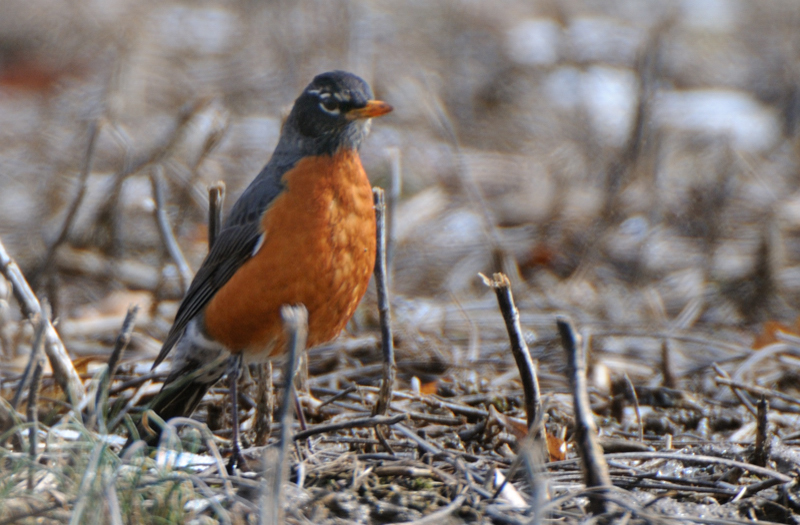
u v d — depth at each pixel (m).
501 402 8.29
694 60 20.11
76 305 11.46
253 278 7.09
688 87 19.19
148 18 21.95
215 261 7.41
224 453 7.09
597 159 15.21
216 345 7.43
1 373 8.44
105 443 5.18
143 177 13.80
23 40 20.92
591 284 12.29
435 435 7.43
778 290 11.70
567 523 5.22
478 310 11.42
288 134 7.39
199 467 6.28
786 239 13.02
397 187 10.90
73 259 12.28
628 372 9.52
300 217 7.04
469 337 10.48
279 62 18.73
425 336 10.09
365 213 7.31
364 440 6.66
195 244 13.00
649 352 10.17
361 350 9.71
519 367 6.41
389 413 7.80
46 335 6.91
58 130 16.94
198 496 5.34
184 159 14.77
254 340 7.27
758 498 5.93
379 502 5.62
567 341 5.66
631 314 11.34
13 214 13.84
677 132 16.92
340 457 6.11
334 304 7.30
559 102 18.27
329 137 7.17
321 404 8.01
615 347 10.25
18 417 5.84
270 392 7.17
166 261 12.27
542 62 19.95
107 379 6.57
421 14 22.25
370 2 22.53
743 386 8.02
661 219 13.59
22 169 15.44
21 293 6.97
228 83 18.69
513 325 6.38
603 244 13.08
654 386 8.90
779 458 6.70
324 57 18.66
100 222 12.77
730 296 11.73
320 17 19.78
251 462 6.51
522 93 18.67
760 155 15.87
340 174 7.17
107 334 10.55
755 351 9.59
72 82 19.59
